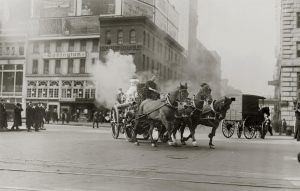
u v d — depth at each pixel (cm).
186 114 1574
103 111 5766
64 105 6247
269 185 809
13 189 702
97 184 777
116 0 6075
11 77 6631
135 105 1806
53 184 766
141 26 5697
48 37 6419
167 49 5591
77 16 6256
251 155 1371
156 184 793
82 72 6262
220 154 1373
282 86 3628
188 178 873
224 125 2473
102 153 1313
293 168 1062
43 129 2958
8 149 1376
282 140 2339
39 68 6494
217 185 801
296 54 3619
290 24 3659
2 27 6656
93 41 6244
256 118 2523
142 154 1306
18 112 2633
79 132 2703
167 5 6122
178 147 1580
